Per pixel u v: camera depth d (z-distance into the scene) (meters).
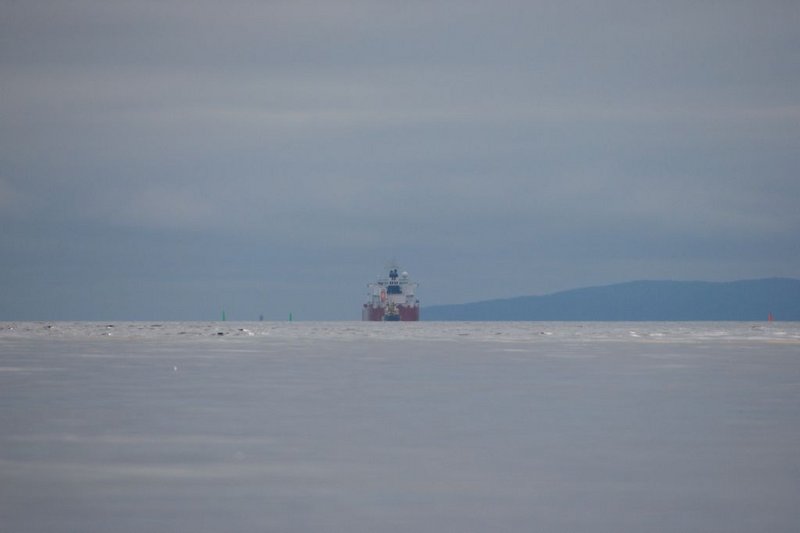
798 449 80.56
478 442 84.31
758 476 69.06
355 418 100.69
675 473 70.19
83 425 95.06
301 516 57.72
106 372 170.00
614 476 69.19
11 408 109.94
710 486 65.75
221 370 176.62
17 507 60.06
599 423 96.94
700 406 112.88
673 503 60.88
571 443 83.75
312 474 69.94
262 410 108.25
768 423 96.81
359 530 54.59
